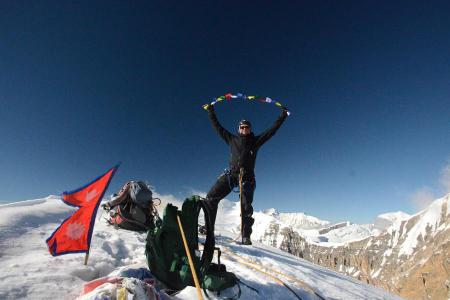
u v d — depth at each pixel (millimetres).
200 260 2254
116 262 2719
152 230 2324
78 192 2559
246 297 2316
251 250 4035
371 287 4727
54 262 2346
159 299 1799
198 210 2320
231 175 3990
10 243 2611
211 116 4145
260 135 4059
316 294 2811
